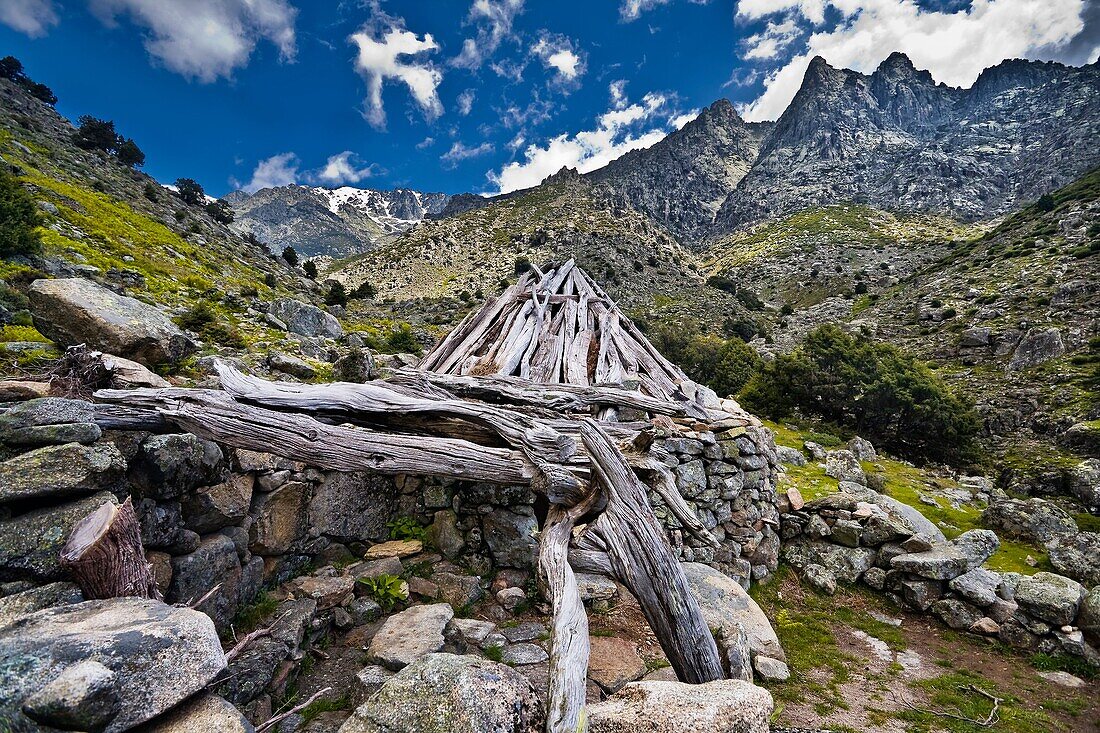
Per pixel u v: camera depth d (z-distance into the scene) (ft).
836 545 27.94
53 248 70.08
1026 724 15.96
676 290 380.99
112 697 6.66
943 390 100.73
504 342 31.91
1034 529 38.83
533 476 15.88
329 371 42.96
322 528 19.27
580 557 15.72
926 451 99.09
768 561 27.02
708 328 260.83
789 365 111.55
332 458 15.70
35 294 21.83
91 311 21.62
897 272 338.13
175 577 13.08
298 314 80.94
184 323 47.60
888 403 99.35
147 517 12.73
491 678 9.26
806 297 342.64
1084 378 118.01
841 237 450.30
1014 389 126.21
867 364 106.73
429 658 9.84
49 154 171.73
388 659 14.02
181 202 234.38
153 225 151.53
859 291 299.79
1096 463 76.74
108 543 9.64
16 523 9.99
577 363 29.66
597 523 14.46
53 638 7.13
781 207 630.33
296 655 13.91
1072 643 19.79
